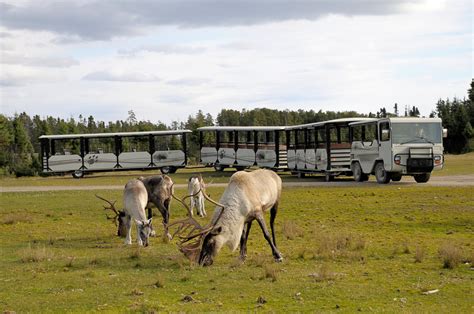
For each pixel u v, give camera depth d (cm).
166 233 1736
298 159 4719
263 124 13000
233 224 1345
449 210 2314
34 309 1031
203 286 1164
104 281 1234
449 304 1000
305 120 13125
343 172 4131
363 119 4038
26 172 7088
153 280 1230
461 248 1519
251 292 1106
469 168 5028
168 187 1847
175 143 6391
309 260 1405
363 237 1734
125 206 1733
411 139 3491
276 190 1483
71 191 3806
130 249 1652
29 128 12675
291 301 1037
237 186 1371
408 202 2609
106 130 11050
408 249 1481
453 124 9531
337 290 1104
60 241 1841
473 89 11100
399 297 1050
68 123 10194
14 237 1952
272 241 1513
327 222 2102
